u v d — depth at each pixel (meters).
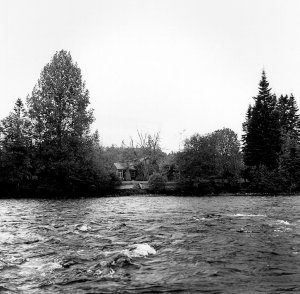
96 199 54.88
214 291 9.02
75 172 62.06
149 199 53.91
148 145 94.94
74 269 11.11
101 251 13.70
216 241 15.78
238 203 41.78
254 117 83.38
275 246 14.60
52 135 61.31
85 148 62.72
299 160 77.12
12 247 14.54
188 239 16.33
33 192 62.75
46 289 9.23
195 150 71.62
